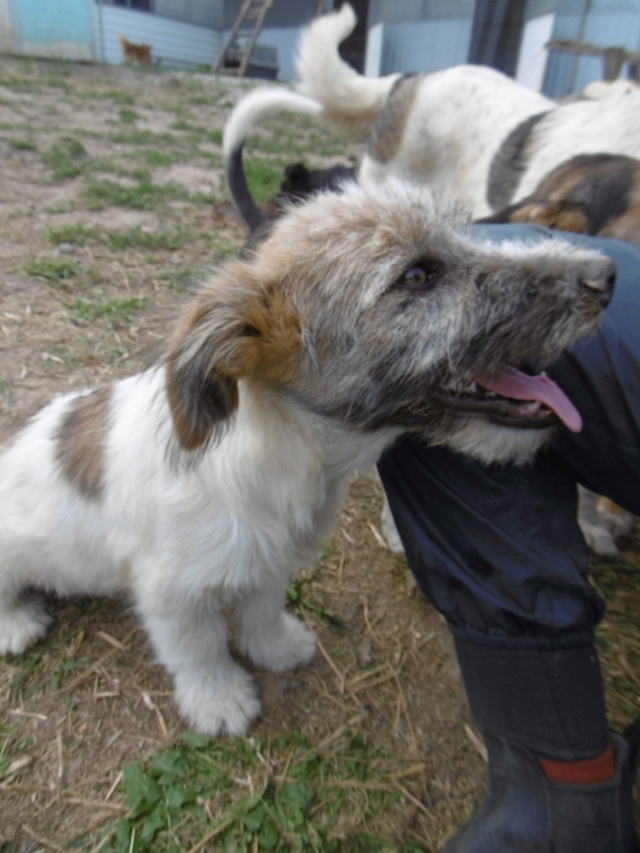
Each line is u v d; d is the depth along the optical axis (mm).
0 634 475
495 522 338
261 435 362
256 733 445
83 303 846
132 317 837
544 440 354
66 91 2463
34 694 450
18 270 915
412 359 337
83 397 489
